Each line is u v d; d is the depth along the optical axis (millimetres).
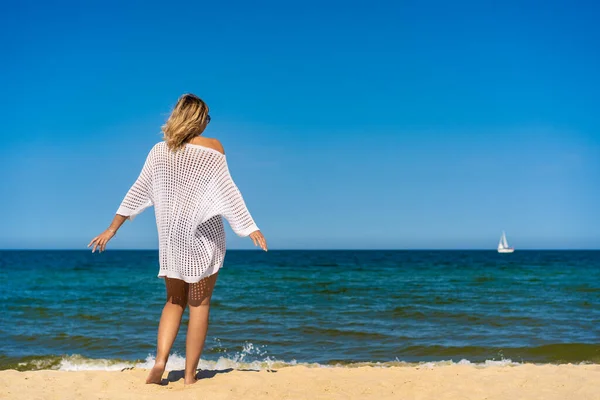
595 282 23891
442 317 11289
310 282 23484
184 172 3643
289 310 12453
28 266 43312
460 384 4234
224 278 26547
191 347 3832
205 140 3746
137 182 3799
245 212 3623
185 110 3705
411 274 31203
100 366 6551
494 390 4059
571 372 4797
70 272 33000
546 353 7273
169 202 3650
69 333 8945
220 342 8195
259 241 3580
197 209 3602
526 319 10867
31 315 11531
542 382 4332
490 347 7688
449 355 7293
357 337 8703
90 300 15305
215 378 4105
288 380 4164
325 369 4887
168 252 3648
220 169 3660
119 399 3477
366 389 4000
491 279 26453
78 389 3822
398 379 4402
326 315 11547
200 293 3775
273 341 8328
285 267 41250
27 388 3857
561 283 23188
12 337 8555
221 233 3734
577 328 9664
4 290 19375
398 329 9523
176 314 3881
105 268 39031
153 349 7617
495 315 11547
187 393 3611
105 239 3740
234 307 13102
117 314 11664
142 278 26703
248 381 4020
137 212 3822
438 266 44031
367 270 36219
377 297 16250
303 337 8695
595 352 7266
